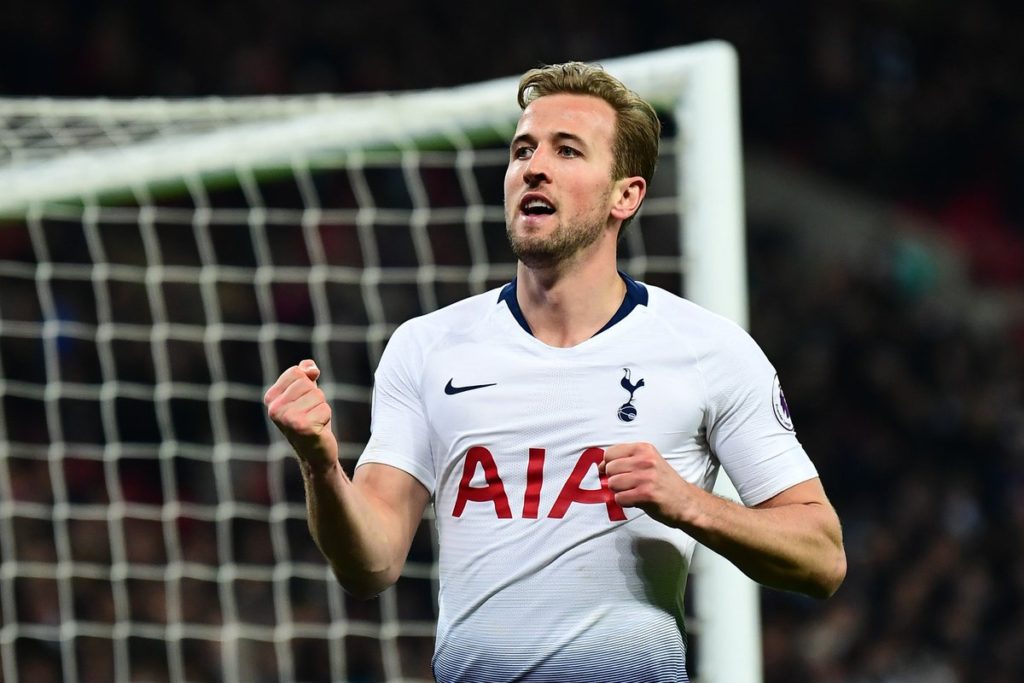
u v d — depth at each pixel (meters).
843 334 35.88
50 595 22.56
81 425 27.34
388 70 37.66
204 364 28.78
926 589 28.39
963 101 43.09
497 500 7.52
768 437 7.68
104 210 29.81
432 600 24.58
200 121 14.12
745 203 40.19
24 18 34.59
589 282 7.75
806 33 42.09
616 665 7.31
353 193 33.16
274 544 25.09
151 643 22.48
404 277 14.14
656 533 7.45
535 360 7.67
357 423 28.78
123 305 29.09
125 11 35.62
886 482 32.47
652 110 8.05
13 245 28.94
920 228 40.62
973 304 39.38
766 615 26.83
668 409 7.54
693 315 7.82
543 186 7.59
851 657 26.30
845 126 41.66
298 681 22.61
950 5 44.09
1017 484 32.56
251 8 36.88
